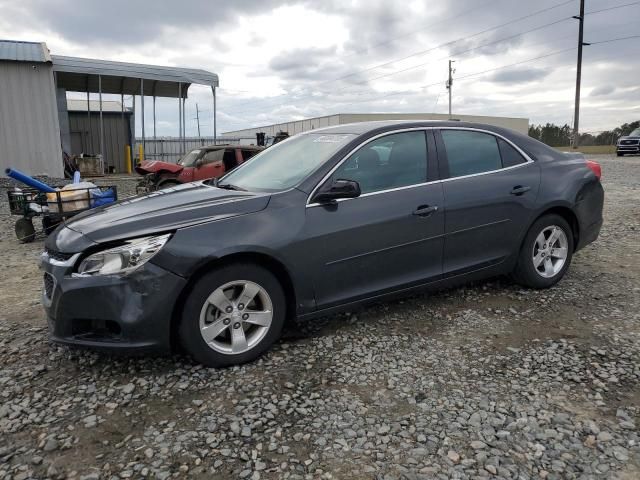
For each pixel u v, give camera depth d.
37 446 2.62
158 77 21.09
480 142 4.52
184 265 3.16
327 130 4.54
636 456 2.50
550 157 4.85
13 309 4.69
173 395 3.09
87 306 3.15
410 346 3.73
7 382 3.25
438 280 4.20
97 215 3.64
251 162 4.70
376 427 2.76
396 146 4.09
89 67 19.73
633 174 16.92
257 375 3.32
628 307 4.36
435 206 4.07
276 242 3.42
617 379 3.20
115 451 2.58
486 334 3.91
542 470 2.41
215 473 2.41
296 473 2.41
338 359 3.54
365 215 3.77
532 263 4.67
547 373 3.30
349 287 3.80
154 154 28.62
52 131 17.91
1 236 8.55
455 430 2.73
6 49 17.89
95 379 3.29
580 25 38.00
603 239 6.89
